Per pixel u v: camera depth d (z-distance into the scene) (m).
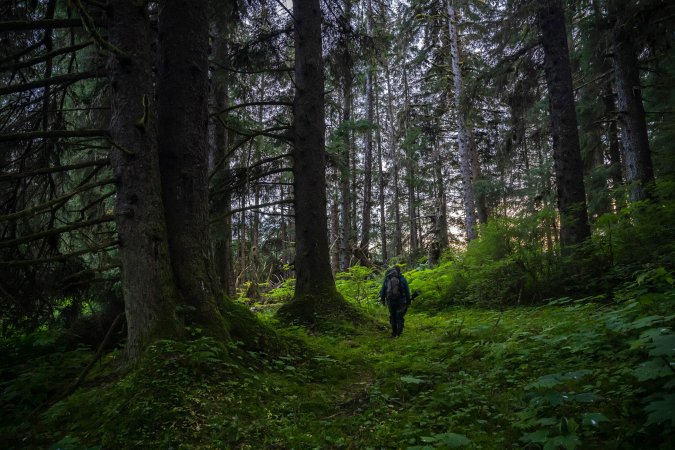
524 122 12.88
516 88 12.42
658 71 11.38
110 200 9.55
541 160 22.38
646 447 2.60
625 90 11.19
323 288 9.13
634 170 10.97
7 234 5.99
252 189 10.16
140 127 4.95
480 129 20.03
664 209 7.71
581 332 4.43
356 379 5.53
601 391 3.34
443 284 11.94
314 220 9.38
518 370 4.36
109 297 7.00
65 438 3.46
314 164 9.52
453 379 4.71
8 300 5.30
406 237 35.31
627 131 11.16
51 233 4.64
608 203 15.58
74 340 6.25
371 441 3.45
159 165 5.48
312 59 9.72
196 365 4.34
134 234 4.91
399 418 3.89
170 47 5.70
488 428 3.38
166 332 4.72
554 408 3.28
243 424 3.73
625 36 9.65
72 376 5.00
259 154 15.16
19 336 6.01
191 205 5.52
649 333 3.00
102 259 7.08
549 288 8.67
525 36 12.09
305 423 3.91
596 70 13.79
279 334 6.21
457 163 27.23
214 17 9.27
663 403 2.43
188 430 3.51
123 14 5.11
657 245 7.52
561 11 10.02
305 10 9.83
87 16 4.25
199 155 5.68
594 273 8.20
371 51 11.66
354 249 18.44
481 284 9.77
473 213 17.42
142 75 5.14
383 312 11.48
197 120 5.70
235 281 18.64
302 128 9.57
